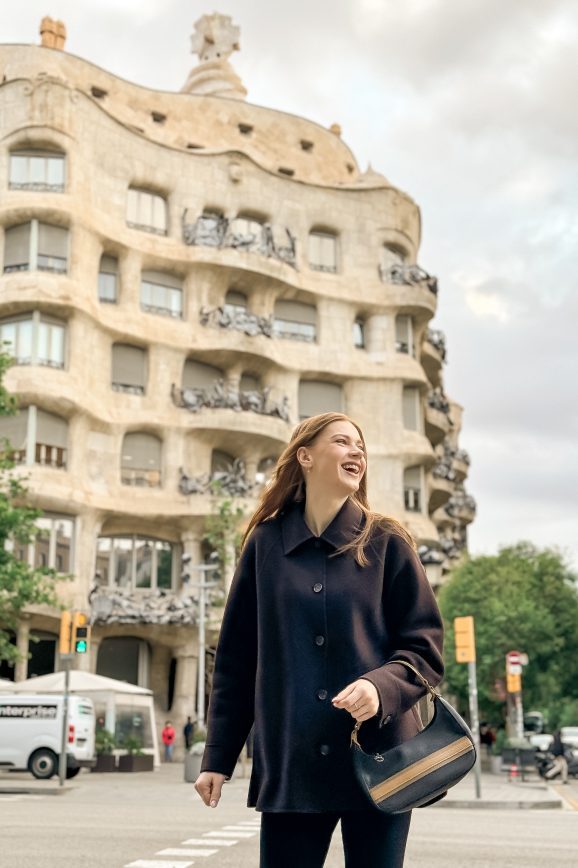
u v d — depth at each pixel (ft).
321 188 192.34
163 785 85.51
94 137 165.27
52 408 152.35
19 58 172.76
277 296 185.16
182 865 27.99
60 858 30.01
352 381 188.85
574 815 55.88
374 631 9.94
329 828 9.72
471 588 163.43
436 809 60.39
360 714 9.02
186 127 194.18
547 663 155.02
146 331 168.04
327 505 10.39
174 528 165.58
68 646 75.66
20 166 158.51
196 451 169.07
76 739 90.07
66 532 153.17
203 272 175.11
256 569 10.28
